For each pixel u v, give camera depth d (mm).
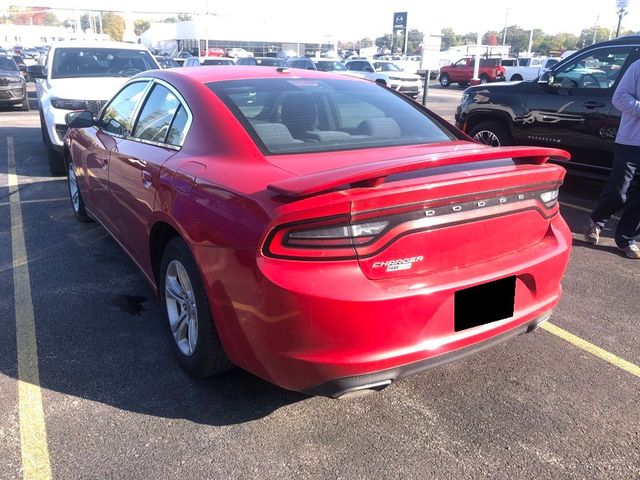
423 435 2648
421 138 3217
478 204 2457
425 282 2332
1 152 9859
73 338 3498
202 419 2744
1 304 3957
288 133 2949
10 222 5891
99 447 2545
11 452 2512
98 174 4363
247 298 2336
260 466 2441
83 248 5105
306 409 2832
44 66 9336
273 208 2229
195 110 3119
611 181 5105
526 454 2529
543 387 3041
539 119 7234
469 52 46438
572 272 4738
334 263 2199
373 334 2232
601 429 2705
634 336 3633
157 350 3365
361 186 2217
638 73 4715
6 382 3031
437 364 2432
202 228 2580
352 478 2377
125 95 4309
